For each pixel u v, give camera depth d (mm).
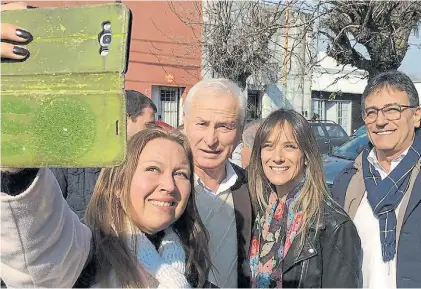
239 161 3359
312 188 2072
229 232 2250
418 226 2223
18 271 1208
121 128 1046
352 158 6211
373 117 2406
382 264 2299
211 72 12555
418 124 2412
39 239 1185
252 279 2178
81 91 1066
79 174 2779
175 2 13375
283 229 2141
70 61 1090
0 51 1097
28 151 1071
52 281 1273
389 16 8109
